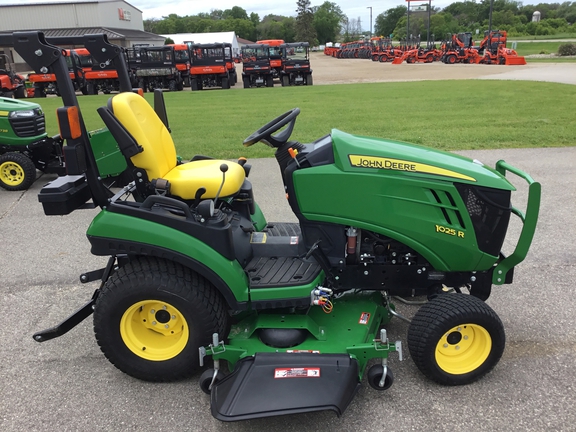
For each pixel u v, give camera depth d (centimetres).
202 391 265
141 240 252
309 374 232
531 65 3003
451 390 263
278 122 275
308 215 266
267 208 556
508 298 355
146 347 270
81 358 301
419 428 236
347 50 5966
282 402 221
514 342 304
